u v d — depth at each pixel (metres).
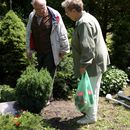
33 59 3.95
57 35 3.31
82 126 3.17
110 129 3.14
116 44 4.91
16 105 3.23
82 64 2.89
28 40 3.45
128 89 4.25
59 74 3.87
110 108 3.61
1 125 2.68
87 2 5.33
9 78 4.21
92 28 2.88
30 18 3.37
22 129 2.67
